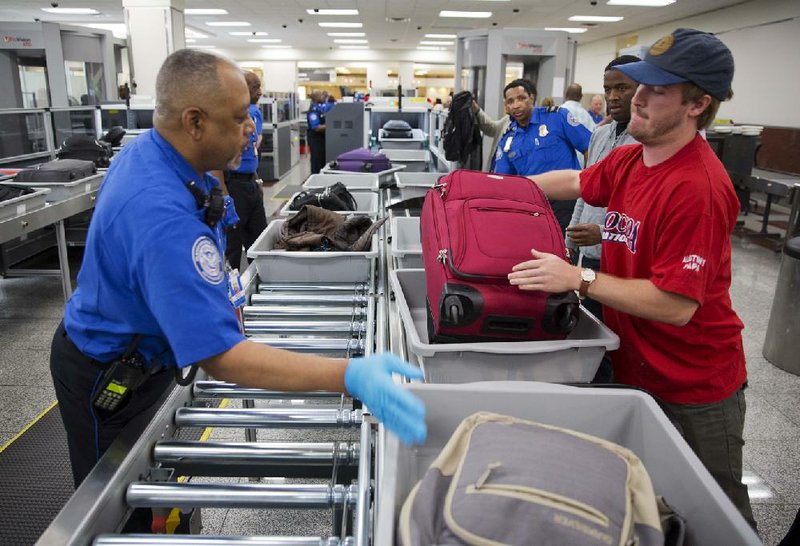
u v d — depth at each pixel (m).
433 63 22.72
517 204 1.33
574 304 1.18
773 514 2.08
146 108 6.71
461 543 0.61
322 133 8.78
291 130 11.29
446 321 1.17
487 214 1.27
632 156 1.33
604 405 0.89
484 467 0.69
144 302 1.02
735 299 4.39
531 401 0.89
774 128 9.16
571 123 3.32
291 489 0.95
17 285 4.39
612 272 1.35
